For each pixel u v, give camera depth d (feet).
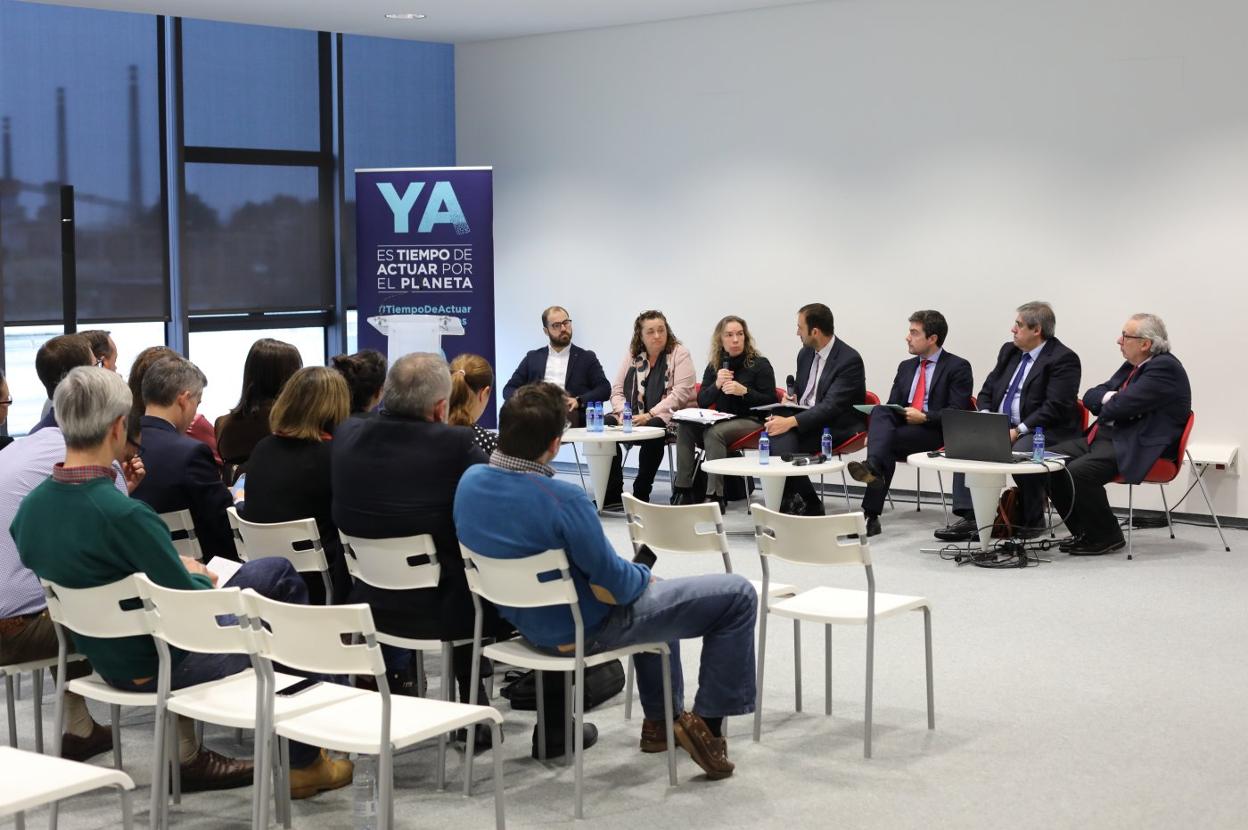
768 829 11.52
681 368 28.27
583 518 11.46
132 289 31.63
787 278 31.12
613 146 33.58
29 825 11.69
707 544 13.98
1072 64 26.94
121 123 31.12
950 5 28.32
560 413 11.82
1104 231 26.81
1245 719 14.42
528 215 35.32
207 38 32.27
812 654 17.06
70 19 30.19
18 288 29.96
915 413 25.29
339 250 34.78
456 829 11.55
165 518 13.75
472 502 11.77
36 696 12.99
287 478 13.69
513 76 35.09
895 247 29.50
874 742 13.74
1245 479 25.44
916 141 29.01
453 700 13.99
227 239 33.04
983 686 15.66
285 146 33.71
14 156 29.68
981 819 11.71
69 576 10.69
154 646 11.10
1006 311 28.17
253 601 10.08
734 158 31.65
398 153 35.50
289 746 12.19
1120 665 16.48
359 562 12.95
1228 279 25.46
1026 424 23.89
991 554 22.61
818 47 30.19
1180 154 25.82
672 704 13.03
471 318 32.42
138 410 15.26
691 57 32.07
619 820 11.72
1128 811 11.88
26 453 12.49
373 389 15.49
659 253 33.06
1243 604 19.51
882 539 24.90
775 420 25.54
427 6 29.37
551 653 12.15
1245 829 11.47
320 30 32.55
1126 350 23.08
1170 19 25.75
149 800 12.29
